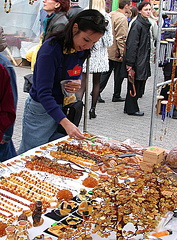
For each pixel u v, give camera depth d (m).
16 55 8.57
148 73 5.47
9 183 1.84
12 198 1.70
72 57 2.23
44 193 1.76
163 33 4.10
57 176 1.95
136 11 6.98
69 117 2.47
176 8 3.24
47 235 1.42
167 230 1.50
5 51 8.38
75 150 2.28
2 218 1.54
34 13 7.71
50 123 2.45
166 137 4.68
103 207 1.35
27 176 1.93
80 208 1.55
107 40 4.78
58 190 1.80
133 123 5.25
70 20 2.08
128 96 5.57
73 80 2.30
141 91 5.63
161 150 1.92
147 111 5.92
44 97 2.14
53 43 2.14
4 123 1.85
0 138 1.88
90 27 1.98
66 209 1.58
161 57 2.98
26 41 8.23
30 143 2.50
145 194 1.40
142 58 5.21
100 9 4.48
